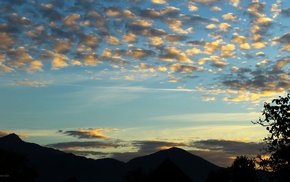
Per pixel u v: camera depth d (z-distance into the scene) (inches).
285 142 1201.4
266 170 1253.1
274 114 1214.3
